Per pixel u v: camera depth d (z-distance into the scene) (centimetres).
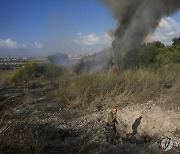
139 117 1267
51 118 1314
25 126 931
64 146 953
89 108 1450
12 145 802
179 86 1631
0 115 953
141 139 1142
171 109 1324
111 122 1084
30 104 1510
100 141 1054
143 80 1673
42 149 856
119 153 948
